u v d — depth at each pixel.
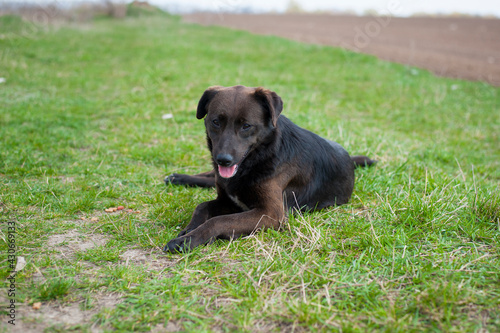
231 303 0.91
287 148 1.23
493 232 1.14
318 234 1.11
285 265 1.01
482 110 2.66
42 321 0.86
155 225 1.20
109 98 2.57
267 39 5.82
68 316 0.87
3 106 2.22
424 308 0.88
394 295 0.93
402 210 1.23
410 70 3.84
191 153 1.74
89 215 1.24
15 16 5.67
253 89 1.21
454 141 2.02
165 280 0.96
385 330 0.84
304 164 1.27
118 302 0.91
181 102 2.47
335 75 3.55
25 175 1.46
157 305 0.90
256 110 1.16
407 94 2.97
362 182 1.47
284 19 11.16
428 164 1.66
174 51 4.34
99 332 0.84
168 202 1.33
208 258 1.04
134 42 4.88
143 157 1.66
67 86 2.76
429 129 2.24
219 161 1.12
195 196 1.39
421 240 1.11
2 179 1.41
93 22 6.81
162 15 8.48
